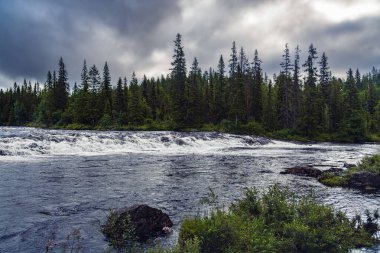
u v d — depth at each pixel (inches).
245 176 840.9
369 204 561.6
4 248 337.1
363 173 733.3
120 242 347.9
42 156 1137.4
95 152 1364.4
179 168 966.4
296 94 3184.1
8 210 468.1
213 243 308.2
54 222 421.7
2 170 809.5
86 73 3919.8
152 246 350.6
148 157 1245.7
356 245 359.3
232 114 3125.0
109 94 3592.5
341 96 3555.6
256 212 387.5
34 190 599.8
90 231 391.5
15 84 4943.4
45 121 3442.4
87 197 559.5
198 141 1905.8
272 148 1948.8
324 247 326.3
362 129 2938.0
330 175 796.0
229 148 1845.5
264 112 3164.4
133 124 3157.0
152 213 402.6
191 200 561.6
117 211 402.0
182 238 316.2
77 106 3248.0
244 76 3435.0
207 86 3454.7
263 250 298.2
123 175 804.6
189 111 2962.6
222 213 352.5
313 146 2215.8
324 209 373.4
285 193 439.8
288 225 333.7
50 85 4062.5
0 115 4291.3
